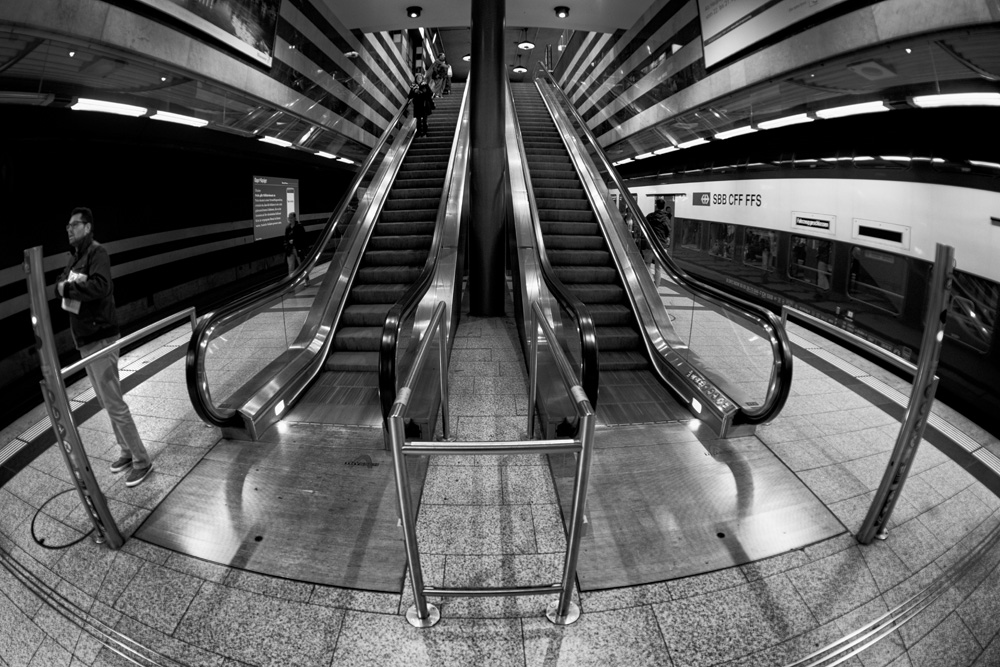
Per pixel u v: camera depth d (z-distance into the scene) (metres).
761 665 1.97
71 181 6.30
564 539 2.66
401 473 1.86
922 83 4.42
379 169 8.60
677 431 3.90
